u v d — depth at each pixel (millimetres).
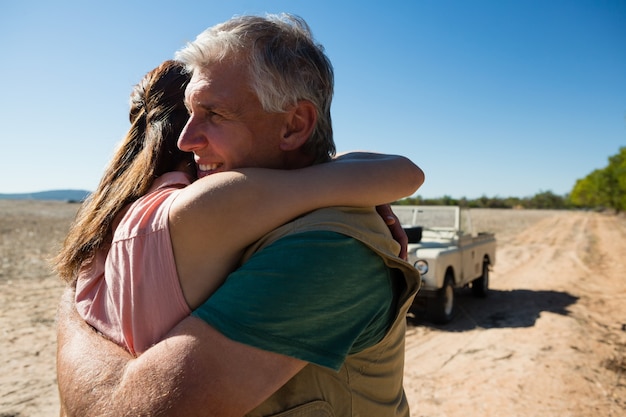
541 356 5500
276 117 1004
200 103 996
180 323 806
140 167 1110
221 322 783
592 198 75938
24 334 6012
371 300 928
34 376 4727
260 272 813
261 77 960
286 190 878
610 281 11508
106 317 948
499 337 6320
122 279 899
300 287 817
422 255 6734
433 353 5770
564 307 8383
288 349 810
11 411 3994
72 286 1180
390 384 1059
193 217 843
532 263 15211
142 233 891
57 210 49156
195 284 854
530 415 4102
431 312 7016
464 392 4590
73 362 869
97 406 776
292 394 892
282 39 999
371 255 939
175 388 738
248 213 852
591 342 6094
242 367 774
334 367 853
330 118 1125
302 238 850
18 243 16375
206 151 1032
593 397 4449
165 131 1154
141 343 858
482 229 31672
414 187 1052
